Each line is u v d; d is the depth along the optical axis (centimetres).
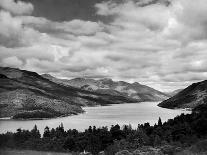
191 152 14175
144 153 16238
